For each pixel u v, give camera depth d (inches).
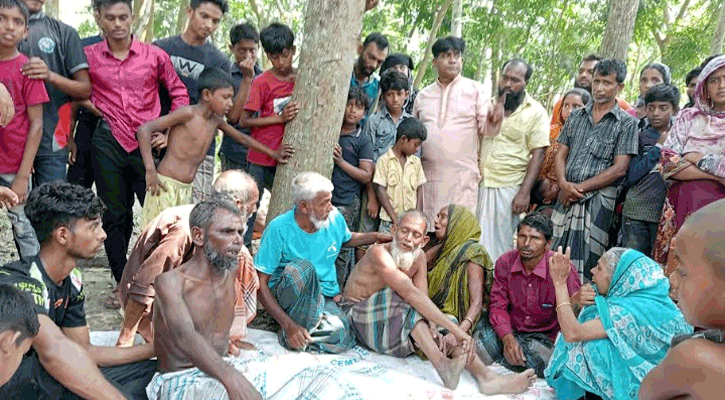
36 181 165.0
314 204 144.9
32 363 99.8
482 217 199.6
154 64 173.8
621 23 348.5
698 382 57.1
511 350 146.2
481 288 154.9
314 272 143.0
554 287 139.4
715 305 54.9
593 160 178.4
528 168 195.6
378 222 190.9
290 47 181.9
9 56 147.2
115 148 169.5
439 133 190.4
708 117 152.7
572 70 716.0
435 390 133.9
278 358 137.6
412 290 142.1
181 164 161.6
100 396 99.0
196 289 116.6
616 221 190.1
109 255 175.5
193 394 110.0
